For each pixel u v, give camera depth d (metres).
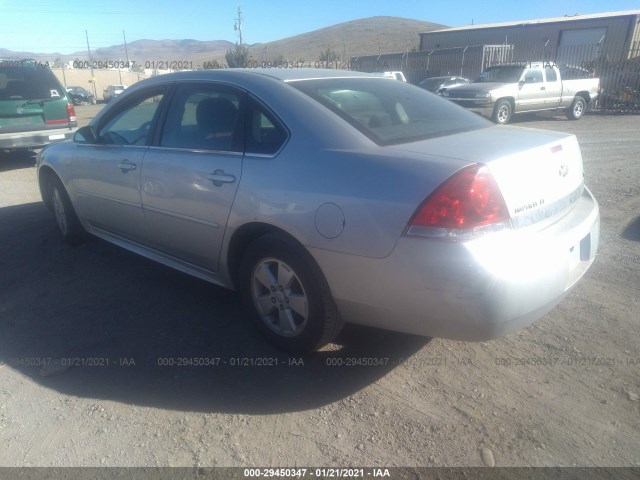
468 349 3.41
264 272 3.33
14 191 7.90
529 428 2.72
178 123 3.88
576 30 27.02
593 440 2.64
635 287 4.18
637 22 25.00
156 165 3.88
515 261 2.59
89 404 3.00
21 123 9.94
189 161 3.65
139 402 3.01
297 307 3.22
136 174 4.06
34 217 6.46
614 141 11.80
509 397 2.96
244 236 3.43
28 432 2.80
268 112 3.33
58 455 2.64
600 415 2.80
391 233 2.67
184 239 3.82
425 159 2.72
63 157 4.98
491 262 2.53
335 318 3.11
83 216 4.99
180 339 3.62
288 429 2.77
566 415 2.81
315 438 2.71
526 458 2.54
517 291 2.59
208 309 4.03
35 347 3.58
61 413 2.94
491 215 2.57
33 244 5.51
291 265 3.12
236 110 3.51
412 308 2.72
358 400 2.97
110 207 4.48
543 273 2.68
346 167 2.89
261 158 3.26
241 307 4.05
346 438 2.70
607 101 19.58
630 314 3.77
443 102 3.96
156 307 4.08
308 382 3.14
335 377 3.18
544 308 2.78
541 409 2.86
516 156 2.78
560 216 3.03
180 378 3.21
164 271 4.75
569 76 19.94
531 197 2.78
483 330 2.62
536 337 3.52
